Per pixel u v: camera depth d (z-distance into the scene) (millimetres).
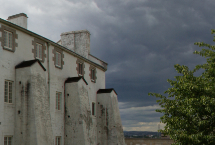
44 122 19406
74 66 28109
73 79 26016
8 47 19359
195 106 14094
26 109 18688
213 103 13320
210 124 13891
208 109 13469
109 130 31672
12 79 19172
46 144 19125
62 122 24875
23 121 18547
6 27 19156
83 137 24266
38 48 22750
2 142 17625
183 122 14492
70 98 25422
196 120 14211
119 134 32375
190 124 14469
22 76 19219
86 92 26812
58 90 24766
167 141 33281
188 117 14562
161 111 15836
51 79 23844
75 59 28469
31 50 21578
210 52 16812
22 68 19312
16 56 19859
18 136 18469
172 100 15758
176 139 14195
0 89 18047
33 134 18141
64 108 25422
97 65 33375
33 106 18547
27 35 21297
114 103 33062
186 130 14430
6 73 18719
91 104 31125
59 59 25672
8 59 19078
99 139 31781
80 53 35125
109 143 31328
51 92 23656
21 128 18500
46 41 23453
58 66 25156
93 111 32000
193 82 14938
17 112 18859
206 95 14148
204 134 13891
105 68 36000
